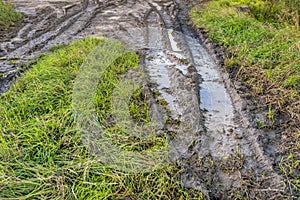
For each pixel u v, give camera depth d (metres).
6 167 2.54
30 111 3.21
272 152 2.89
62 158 2.70
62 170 2.58
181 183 2.58
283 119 3.28
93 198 2.38
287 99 3.53
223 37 5.09
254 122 3.26
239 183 2.62
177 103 3.62
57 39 5.29
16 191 2.38
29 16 6.50
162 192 2.47
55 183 2.47
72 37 5.36
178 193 2.50
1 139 2.78
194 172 2.70
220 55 4.66
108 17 6.43
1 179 2.44
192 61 4.51
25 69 4.24
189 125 3.24
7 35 5.47
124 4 7.41
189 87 3.88
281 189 2.55
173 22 6.09
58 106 3.28
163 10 6.90
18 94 3.46
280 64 4.09
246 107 3.48
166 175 2.61
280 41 4.64
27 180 2.46
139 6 7.25
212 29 5.41
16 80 3.88
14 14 6.29
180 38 5.34
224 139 3.10
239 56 4.46
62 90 3.53
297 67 3.96
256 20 5.66
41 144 2.78
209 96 3.79
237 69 4.20
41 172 2.55
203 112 3.50
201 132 3.14
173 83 4.00
